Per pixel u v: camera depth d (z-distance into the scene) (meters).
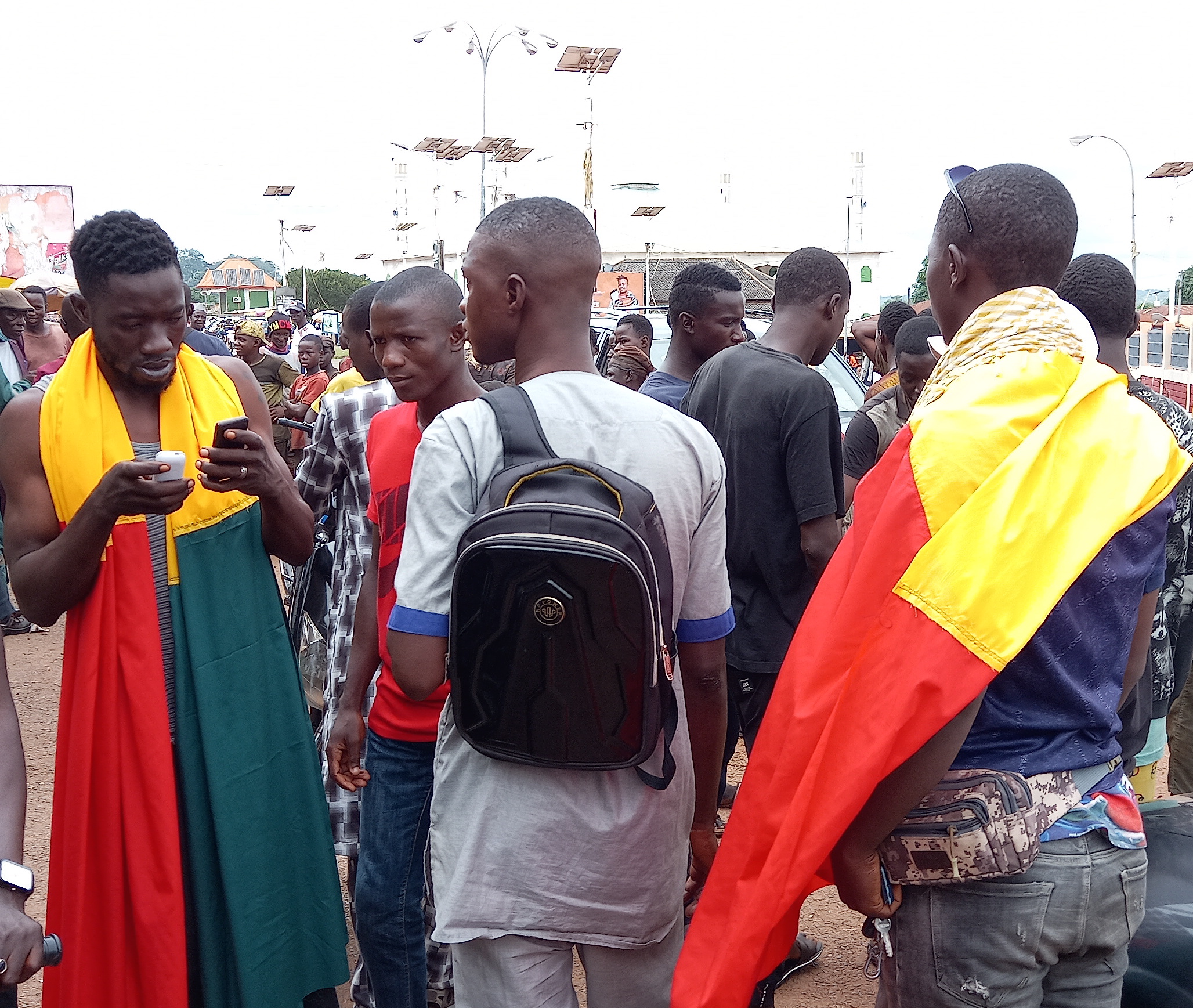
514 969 1.92
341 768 2.84
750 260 55.44
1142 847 1.82
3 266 28.06
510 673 1.82
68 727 2.25
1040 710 1.74
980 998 1.77
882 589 1.72
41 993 3.33
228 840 2.36
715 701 2.11
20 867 1.71
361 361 3.94
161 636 2.33
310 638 4.10
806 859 1.71
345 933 2.58
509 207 2.05
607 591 1.74
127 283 2.19
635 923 1.95
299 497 2.53
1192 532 3.33
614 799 1.91
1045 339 1.79
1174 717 4.05
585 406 1.96
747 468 3.26
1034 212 1.83
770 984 2.99
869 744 1.67
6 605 7.45
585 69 26.39
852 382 8.06
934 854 1.74
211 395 2.45
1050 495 1.68
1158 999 2.28
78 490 2.26
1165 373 17.45
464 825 1.94
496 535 1.76
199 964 2.39
